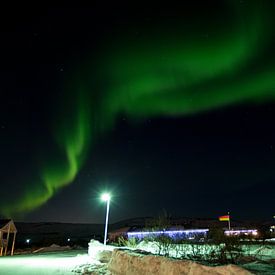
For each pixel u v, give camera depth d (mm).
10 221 36219
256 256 11141
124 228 40812
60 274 13430
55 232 100375
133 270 10406
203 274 7301
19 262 19391
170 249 14852
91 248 21156
